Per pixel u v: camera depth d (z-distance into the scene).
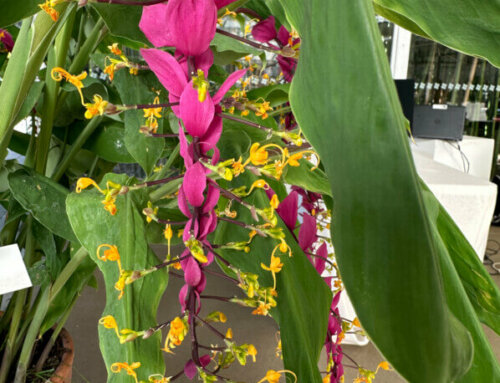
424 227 0.19
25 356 0.74
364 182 0.20
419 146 3.59
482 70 4.29
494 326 0.47
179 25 0.33
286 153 0.37
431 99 4.38
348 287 0.20
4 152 0.58
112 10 0.50
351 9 0.20
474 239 1.99
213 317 0.41
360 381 0.58
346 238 0.20
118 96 0.77
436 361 0.19
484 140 3.62
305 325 0.43
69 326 1.72
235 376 1.51
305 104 0.23
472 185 1.94
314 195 0.67
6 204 0.86
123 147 0.79
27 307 0.86
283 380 1.51
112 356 0.40
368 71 0.20
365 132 0.20
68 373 0.82
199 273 0.37
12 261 0.48
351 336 1.83
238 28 2.63
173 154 0.61
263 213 0.37
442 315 0.20
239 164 0.35
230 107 0.39
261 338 1.74
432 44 4.27
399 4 0.32
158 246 2.54
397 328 0.20
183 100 0.34
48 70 0.67
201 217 0.37
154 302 0.41
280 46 0.60
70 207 0.44
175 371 1.46
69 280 0.76
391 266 0.20
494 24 0.30
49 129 0.70
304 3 0.24
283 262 0.46
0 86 0.49
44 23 0.46
